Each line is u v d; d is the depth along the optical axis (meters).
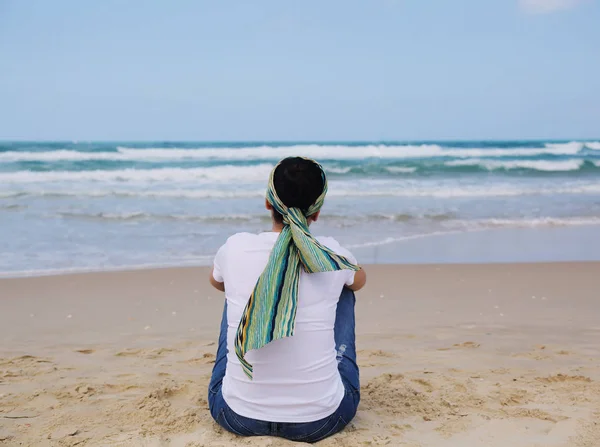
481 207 14.47
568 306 6.11
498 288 6.96
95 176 18.16
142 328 5.23
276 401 2.36
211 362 4.12
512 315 5.72
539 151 29.75
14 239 9.78
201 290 6.77
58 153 21.97
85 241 9.79
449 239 10.64
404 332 5.06
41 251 9.00
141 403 3.06
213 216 12.18
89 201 13.88
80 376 3.71
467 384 3.44
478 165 22.25
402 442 2.52
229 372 2.45
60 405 3.09
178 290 6.76
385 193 16.44
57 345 4.65
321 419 2.40
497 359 4.15
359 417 2.85
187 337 4.92
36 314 5.71
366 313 5.80
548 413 2.92
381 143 43.38
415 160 25.47
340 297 2.73
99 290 6.73
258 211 12.93
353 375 2.60
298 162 2.32
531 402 3.12
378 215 12.94
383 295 6.58
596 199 16.11
